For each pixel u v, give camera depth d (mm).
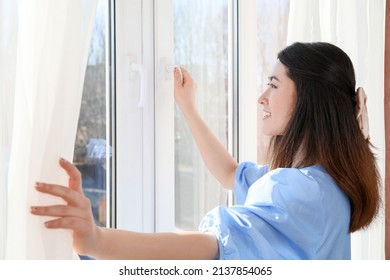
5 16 755
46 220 746
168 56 1250
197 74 1395
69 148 769
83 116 1173
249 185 1167
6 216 759
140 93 1207
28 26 775
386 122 1544
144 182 1244
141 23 1213
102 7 1188
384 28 1492
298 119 1018
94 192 1197
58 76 753
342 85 1027
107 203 1213
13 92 761
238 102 1479
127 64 1183
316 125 995
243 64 1468
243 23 1459
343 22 1378
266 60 1529
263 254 825
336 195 948
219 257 819
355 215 987
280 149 1037
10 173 766
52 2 758
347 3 1379
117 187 1193
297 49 1049
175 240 797
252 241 827
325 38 1344
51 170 745
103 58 1196
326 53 1031
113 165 1197
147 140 1239
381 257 1490
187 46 1370
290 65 1036
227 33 1451
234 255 812
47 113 753
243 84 1474
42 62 748
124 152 1194
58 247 756
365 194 991
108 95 1202
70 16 764
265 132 1093
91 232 710
